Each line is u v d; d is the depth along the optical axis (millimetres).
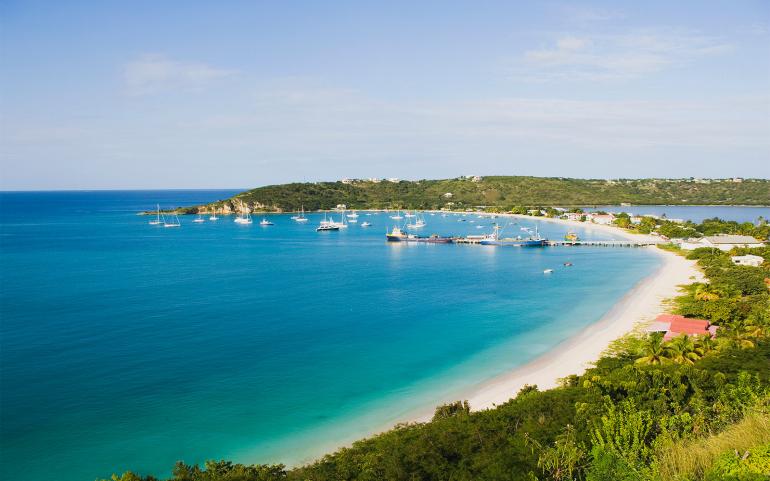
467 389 72312
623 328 99000
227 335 97938
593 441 38094
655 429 40844
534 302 126188
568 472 37031
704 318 97312
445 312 116938
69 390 70938
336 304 125562
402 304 125438
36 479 51219
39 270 177375
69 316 111688
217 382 74562
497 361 83375
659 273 160125
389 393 71312
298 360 84125
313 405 67438
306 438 59125
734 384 52531
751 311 92750
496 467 40438
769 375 55438
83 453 55594
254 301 128625
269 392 71375
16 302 125875
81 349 88312
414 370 79812
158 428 61000
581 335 96250
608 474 30812
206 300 129500
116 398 68688
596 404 49156
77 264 192375
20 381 73938
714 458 26047
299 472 47562
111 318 110250
